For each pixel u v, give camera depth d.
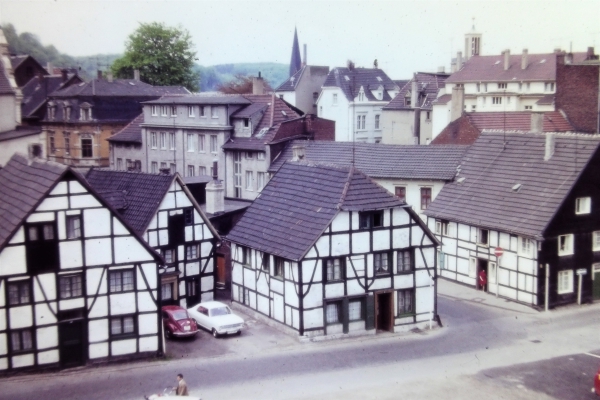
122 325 32.88
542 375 32.09
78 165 80.56
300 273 35.69
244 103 64.25
